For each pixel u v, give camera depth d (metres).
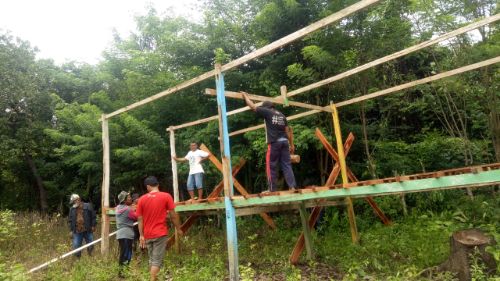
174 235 9.52
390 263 6.60
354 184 5.55
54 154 18.67
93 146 15.24
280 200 6.13
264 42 11.24
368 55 10.08
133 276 7.05
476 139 11.17
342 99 10.95
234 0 13.66
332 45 10.00
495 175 4.27
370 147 11.58
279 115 6.53
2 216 12.23
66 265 8.33
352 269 6.04
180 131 13.91
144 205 6.33
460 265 5.50
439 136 11.07
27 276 6.80
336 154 7.75
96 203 19.11
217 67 6.49
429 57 11.38
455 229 7.48
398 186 5.11
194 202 8.20
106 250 9.13
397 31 9.61
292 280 6.07
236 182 8.88
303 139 10.16
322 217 10.53
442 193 9.64
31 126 18.41
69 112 15.85
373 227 9.48
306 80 10.09
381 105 11.89
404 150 11.41
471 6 8.58
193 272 7.14
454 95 10.65
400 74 11.45
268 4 10.45
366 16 9.85
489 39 8.56
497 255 5.00
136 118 14.45
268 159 6.46
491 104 9.15
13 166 19.70
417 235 7.71
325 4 10.59
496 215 7.91
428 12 8.63
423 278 5.64
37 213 15.94
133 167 15.48
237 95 6.71
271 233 10.38
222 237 10.77
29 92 18.14
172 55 13.34
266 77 11.25
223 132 6.38
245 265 7.73
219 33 12.55
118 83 16.86
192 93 13.18
